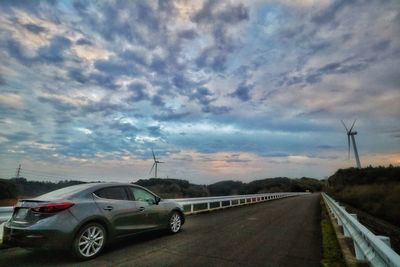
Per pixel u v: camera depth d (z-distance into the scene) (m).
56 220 5.18
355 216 7.14
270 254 5.91
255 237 7.76
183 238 7.54
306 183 116.88
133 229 6.65
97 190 6.22
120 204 6.46
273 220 11.64
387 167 62.56
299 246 6.70
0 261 5.34
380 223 15.56
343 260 5.31
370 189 38.66
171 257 5.62
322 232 8.55
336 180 80.25
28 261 5.34
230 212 15.43
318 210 16.97
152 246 6.58
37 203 5.32
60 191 6.02
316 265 5.17
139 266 5.03
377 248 3.32
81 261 5.36
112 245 6.69
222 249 6.31
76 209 5.52
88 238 5.56
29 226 5.11
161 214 7.64
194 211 15.19
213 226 9.77
